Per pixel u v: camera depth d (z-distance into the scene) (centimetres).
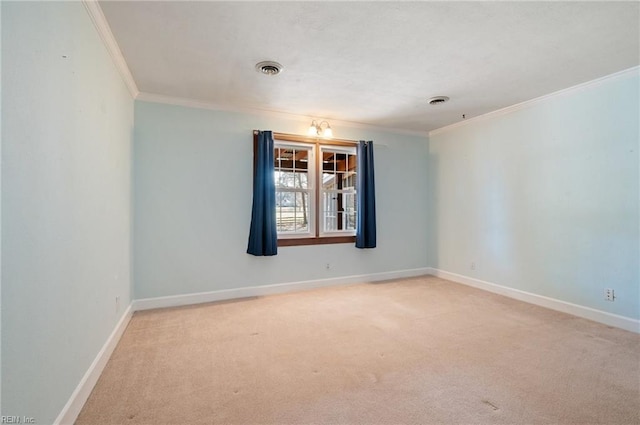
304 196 445
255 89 335
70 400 164
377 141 488
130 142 321
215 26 217
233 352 248
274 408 179
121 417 171
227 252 389
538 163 366
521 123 384
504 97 359
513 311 344
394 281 482
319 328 297
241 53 257
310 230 443
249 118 401
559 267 347
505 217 404
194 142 372
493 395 192
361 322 312
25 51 123
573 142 332
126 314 299
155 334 281
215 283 384
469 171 454
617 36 231
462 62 273
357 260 472
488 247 427
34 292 130
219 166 385
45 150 139
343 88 332
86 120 188
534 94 351
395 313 338
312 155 443
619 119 297
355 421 169
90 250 196
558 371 219
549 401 186
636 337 276
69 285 164
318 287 443
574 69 287
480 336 278
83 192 184
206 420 169
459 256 471
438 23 214
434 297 397
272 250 393
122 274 283
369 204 460
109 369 221
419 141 518
